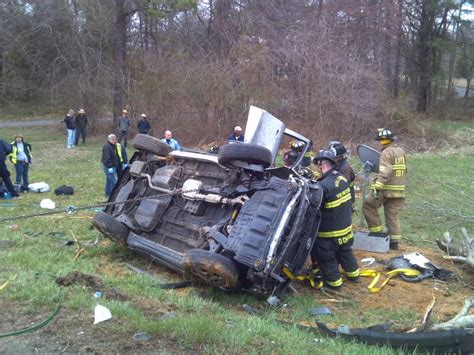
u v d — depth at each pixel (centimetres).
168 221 696
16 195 1206
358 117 2195
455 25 4050
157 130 2314
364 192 875
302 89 2214
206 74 2242
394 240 826
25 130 3203
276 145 719
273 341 402
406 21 3862
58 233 851
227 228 608
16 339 364
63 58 3111
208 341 378
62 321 395
